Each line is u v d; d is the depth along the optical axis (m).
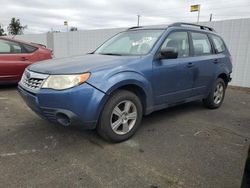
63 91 3.04
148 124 4.40
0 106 5.20
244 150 3.46
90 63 3.41
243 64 8.41
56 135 3.73
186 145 3.55
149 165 2.96
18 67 6.77
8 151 3.20
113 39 4.87
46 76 3.21
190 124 4.47
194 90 4.80
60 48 15.07
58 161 2.99
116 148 3.38
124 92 3.51
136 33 4.58
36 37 16.88
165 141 3.67
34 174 2.70
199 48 4.93
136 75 3.56
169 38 4.24
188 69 4.46
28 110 4.92
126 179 2.66
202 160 3.12
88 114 3.13
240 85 8.57
